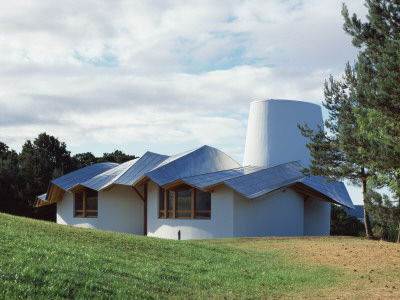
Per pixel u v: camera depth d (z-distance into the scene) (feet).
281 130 137.18
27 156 223.30
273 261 63.31
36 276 31.53
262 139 139.23
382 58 57.57
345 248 73.67
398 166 58.54
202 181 118.83
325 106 110.32
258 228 115.03
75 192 150.41
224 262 57.72
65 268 35.83
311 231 131.23
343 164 105.60
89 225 146.00
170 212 126.41
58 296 28.81
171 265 50.11
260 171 123.13
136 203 143.84
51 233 53.98
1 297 26.43
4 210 210.18
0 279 28.94
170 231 124.88
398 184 70.03
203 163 135.54
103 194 144.15
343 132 89.25
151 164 146.00
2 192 209.97
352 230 171.32
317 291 44.37
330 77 109.19
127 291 34.24
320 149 107.65
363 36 65.98
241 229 112.68
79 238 54.85
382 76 59.67
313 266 60.39
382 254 65.77
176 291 38.88
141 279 40.04
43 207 211.20
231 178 115.03
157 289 38.19
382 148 58.34
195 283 43.37
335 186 131.34
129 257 49.83
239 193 111.96
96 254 45.96
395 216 69.26
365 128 82.79
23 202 211.20
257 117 141.79
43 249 41.68
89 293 31.17
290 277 51.31
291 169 128.88
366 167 100.42
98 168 163.43
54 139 297.74
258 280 48.55
